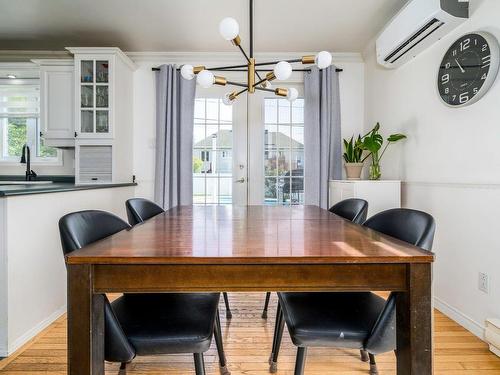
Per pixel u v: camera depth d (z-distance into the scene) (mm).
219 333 1487
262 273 893
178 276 886
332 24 2928
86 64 3180
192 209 2213
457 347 1754
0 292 1661
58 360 1615
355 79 3672
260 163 3691
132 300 1271
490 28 1818
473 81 1904
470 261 1950
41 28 3010
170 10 2686
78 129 3160
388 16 2785
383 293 2527
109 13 2736
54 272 2068
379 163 3264
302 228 1383
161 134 3488
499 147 1745
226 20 1702
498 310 1744
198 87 3668
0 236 1661
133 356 978
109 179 3201
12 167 3615
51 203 2053
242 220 1648
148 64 3654
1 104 3609
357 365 1592
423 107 2475
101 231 1316
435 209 2311
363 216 1853
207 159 3686
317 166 3484
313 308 1212
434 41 2301
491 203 1792
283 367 1571
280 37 3189
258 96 3678
